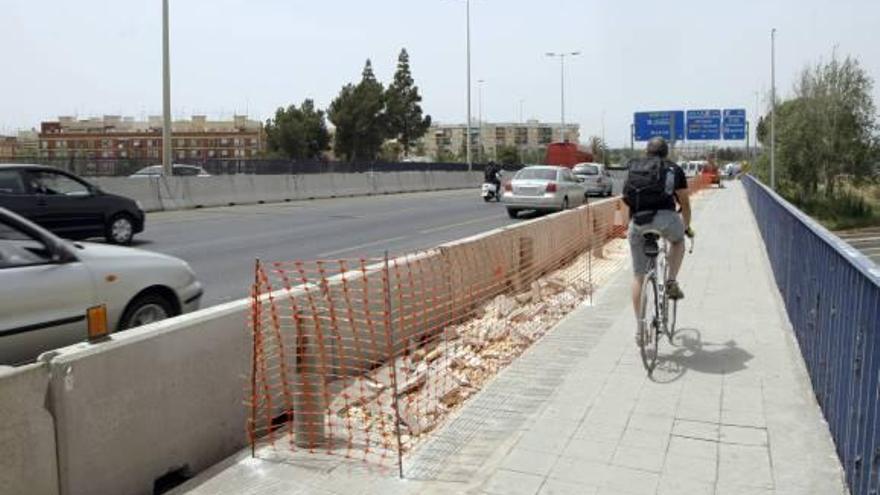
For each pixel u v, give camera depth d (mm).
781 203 10164
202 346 4719
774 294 9758
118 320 6477
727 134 56094
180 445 4547
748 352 6859
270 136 81688
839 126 64625
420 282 7352
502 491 4168
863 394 3801
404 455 4746
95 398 4008
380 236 17469
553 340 7430
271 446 4957
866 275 3738
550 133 145625
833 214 60656
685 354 6816
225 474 4508
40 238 6035
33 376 3709
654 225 6504
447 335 7562
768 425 5055
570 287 10445
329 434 4941
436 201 31578
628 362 6594
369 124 79250
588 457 4590
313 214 23719
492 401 5672
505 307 8820
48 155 30234
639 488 4180
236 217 22438
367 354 6422
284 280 5816
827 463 4457
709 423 5102
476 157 106062
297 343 4934
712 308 8836
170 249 14867
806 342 6434
